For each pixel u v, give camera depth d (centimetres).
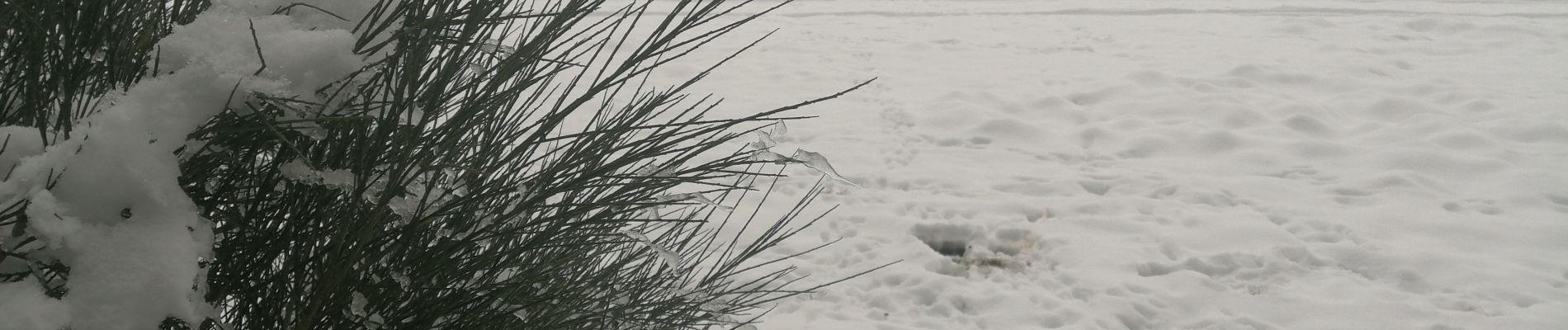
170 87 126
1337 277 472
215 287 145
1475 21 1146
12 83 134
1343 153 679
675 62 955
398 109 132
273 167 141
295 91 130
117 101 126
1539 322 420
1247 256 490
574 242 173
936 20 1228
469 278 158
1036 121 775
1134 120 759
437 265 150
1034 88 867
